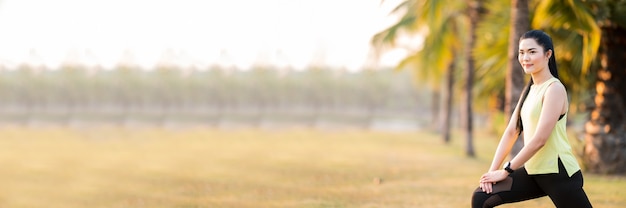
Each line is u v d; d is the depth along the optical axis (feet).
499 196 15.38
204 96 110.22
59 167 61.57
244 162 57.41
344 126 154.71
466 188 35.22
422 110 227.40
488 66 49.75
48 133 129.08
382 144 83.05
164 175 47.80
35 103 88.79
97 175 48.73
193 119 136.87
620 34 39.99
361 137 101.55
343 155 64.64
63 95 90.84
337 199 32.48
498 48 46.62
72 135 122.93
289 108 145.28
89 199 36.70
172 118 136.36
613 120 40.78
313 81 166.20
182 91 103.65
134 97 96.48
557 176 14.94
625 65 40.68
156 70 97.91
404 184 38.42
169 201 33.73
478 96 82.74
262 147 77.71
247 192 36.65
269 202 32.07
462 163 53.57
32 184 46.42
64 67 88.53
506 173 15.17
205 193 36.76
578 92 52.29
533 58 15.07
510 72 38.14
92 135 115.65
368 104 210.79
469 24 59.47
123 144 86.69
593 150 41.55
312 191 36.24
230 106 116.16
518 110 15.99
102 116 118.21
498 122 68.49
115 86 93.91
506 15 46.11
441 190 34.76
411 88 228.02
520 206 27.91
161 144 84.58
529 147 14.82
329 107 184.14
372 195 33.71
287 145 81.97
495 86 63.52
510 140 16.21
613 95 40.73
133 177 46.78
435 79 86.53
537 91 15.24
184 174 48.11
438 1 49.16
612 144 40.55
